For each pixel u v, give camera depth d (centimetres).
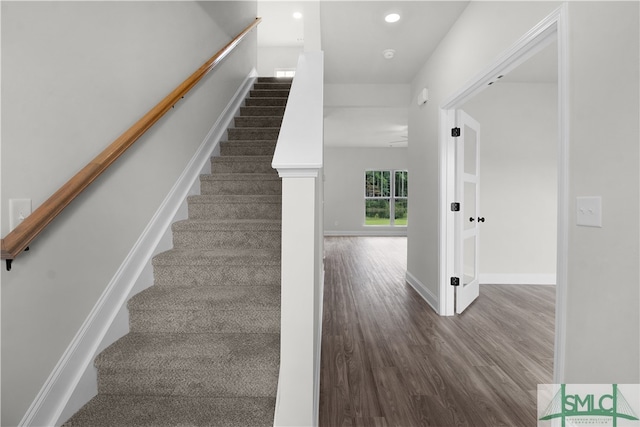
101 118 163
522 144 412
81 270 150
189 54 263
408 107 428
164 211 219
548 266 414
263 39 643
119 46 177
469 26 248
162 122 221
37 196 128
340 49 327
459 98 268
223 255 199
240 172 293
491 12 214
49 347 133
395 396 178
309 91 187
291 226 129
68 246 143
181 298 176
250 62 462
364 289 393
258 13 551
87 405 142
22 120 122
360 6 254
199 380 147
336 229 986
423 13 263
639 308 114
